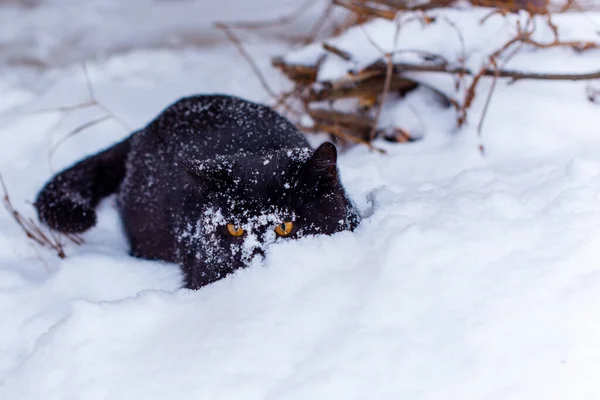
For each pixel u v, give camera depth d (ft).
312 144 16.21
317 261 9.36
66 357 8.81
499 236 9.29
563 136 13.57
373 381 7.55
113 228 14.55
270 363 8.04
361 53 14.98
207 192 10.22
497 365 7.49
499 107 14.35
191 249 11.39
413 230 9.36
